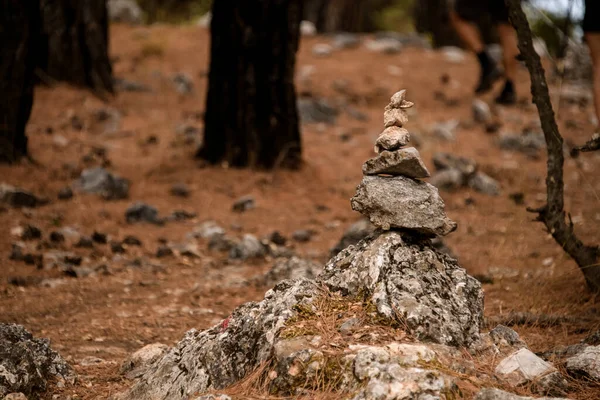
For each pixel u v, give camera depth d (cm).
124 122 1449
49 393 544
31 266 882
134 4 2328
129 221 1054
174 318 746
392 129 525
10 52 1140
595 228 995
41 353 567
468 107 1691
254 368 476
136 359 602
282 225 1077
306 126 1525
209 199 1149
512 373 473
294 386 445
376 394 416
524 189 1250
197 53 1933
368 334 470
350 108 1627
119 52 1889
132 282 850
